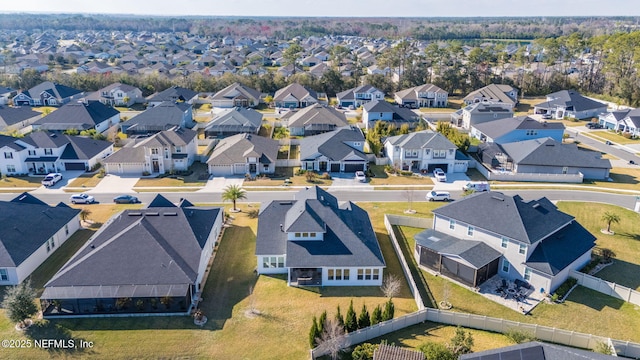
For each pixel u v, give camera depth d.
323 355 36.41
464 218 51.38
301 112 111.62
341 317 38.31
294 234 48.25
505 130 96.81
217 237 56.38
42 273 48.00
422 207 67.38
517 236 46.84
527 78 162.00
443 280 48.34
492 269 48.62
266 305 43.00
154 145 80.12
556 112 128.50
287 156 91.94
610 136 107.94
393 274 48.84
